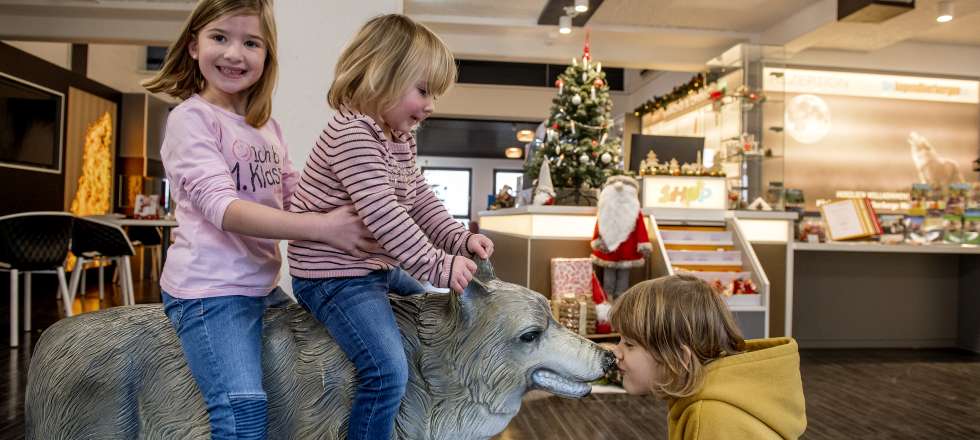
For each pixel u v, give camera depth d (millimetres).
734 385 1226
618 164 6578
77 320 1171
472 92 12633
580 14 7145
